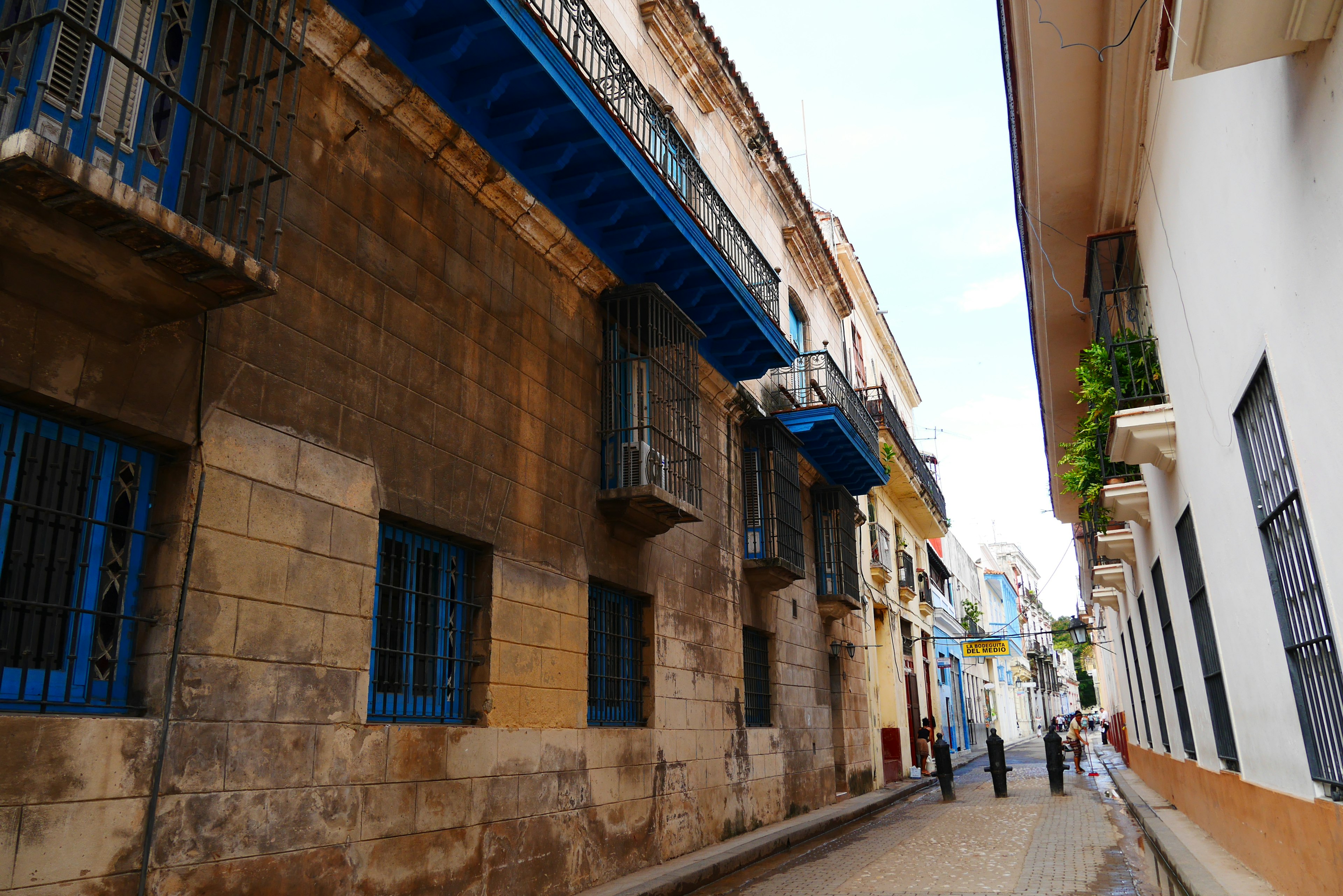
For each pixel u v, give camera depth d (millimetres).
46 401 4262
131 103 4816
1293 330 4555
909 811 15328
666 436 9430
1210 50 3965
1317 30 3660
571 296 9102
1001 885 7992
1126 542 12734
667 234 9391
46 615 4254
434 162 7188
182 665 4582
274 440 5332
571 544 8445
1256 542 6012
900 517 24812
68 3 4559
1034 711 66938
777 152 15836
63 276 4211
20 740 3830
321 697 5410
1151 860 9211
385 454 6219
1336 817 4945
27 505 4062
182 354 4848
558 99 7410
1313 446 4496
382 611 6301
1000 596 57844
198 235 4211
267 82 4953
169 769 4434
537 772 7445
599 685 8945
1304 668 5410
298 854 5105
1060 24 7660
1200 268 6582
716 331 11469
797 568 13766
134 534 4668
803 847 11398
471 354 7344
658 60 12055
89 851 4035
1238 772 7941
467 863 6473
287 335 5531
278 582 5219
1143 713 16734
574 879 7738
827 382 16047
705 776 10664
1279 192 4484
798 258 17516
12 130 3932
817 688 15523
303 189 5820
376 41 6336
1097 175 9734
